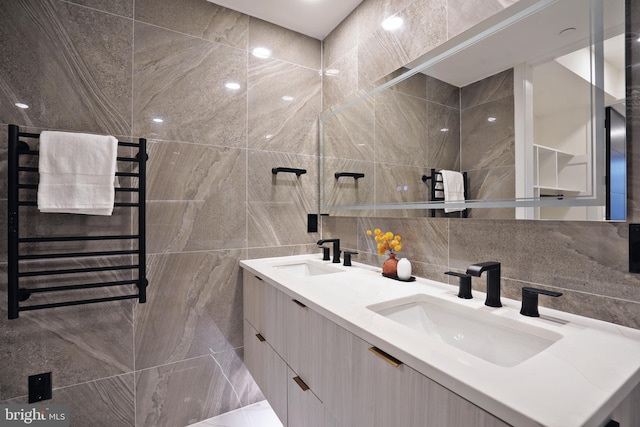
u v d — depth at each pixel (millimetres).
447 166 1199
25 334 1337
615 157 793
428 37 1345
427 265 1389
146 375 1578
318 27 1988
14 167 1231
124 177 1515
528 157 946
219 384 1765
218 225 1761
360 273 1521
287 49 1986
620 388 551
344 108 1822
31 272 1287
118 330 1514
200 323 1715
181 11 1661
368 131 1627
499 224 1108
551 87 891
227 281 1789
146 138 1567
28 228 1338
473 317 997
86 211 1346
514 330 893
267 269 1570
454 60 1175
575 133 841
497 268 998
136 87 1548
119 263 1512
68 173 1313
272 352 1410
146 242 1574
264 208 1904
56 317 1392
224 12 1777
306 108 2055
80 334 1437
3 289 1295
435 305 1114
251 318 1681
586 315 893
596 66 803
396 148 1444
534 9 922
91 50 1452
